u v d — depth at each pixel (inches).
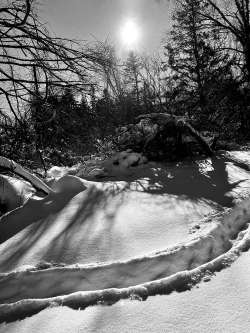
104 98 308.3
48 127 293.4
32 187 322.7
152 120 419.5
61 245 200.5
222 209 241.0
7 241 221.5
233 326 122.3
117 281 162.9
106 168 370.0
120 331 125.9
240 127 749.9
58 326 132.4
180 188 296.4
